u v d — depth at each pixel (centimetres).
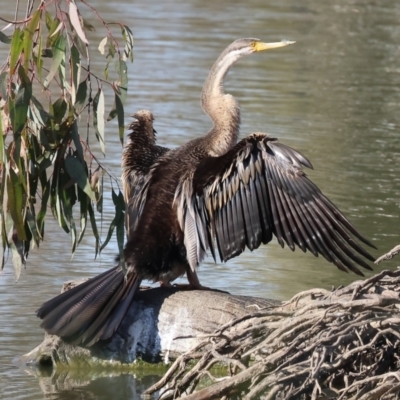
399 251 937
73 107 1006
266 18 3438
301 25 3359
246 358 947
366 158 1941
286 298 1188
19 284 1227
